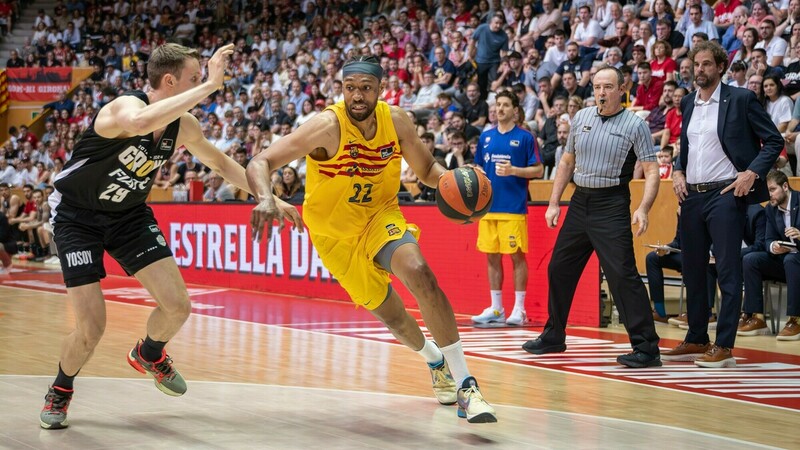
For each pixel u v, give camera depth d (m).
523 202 7.54
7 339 6.50
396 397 4.47
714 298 7.61
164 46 3.67
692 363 5.80
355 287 4.11
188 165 14.76
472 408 3.65
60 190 3.74
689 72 10.04
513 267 7.82
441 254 8.57
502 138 7.50
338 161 3.83
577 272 6.05
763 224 7.31
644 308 5.63
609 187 5.79
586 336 6.98
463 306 8.40
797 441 3.68
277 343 6.41
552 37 12.43
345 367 5.38
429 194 9.77
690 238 5.85
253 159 3.65
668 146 9.38
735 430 3.87
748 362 5.86
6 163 19.09
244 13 19.34
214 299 9.67
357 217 3.96
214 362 5.54
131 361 4.12
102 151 3.61
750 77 9.67
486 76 13.16
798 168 8.83
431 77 13.61
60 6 22.83
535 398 4.53
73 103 20.27
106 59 20.86
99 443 3.49
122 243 3.83
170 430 3.72
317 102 14.45
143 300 9.44
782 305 7.80
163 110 3.26
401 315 4.16
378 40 15.65
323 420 3.94
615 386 4.92
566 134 10.42
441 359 4.27
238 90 17.55
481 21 13.96
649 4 11.99
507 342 6.67
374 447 3.48
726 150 5.58
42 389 4.58
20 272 13.33
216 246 11.19
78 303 3.68
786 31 10.37
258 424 3.85
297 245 10.04
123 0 21.72
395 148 3.93
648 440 3.63
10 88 21.59
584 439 3.63
